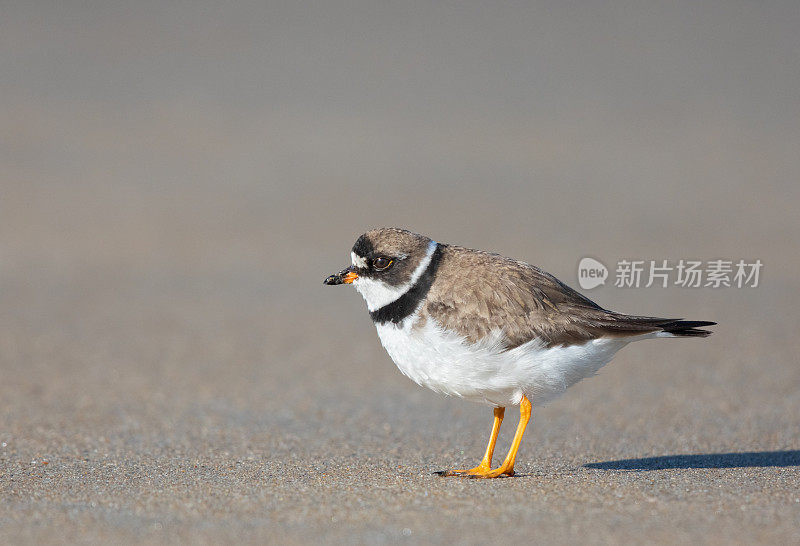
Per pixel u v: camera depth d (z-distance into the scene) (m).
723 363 12.24
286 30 39.44
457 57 37.19
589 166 25.00
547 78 35.03
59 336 13.38
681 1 43.09
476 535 5.50
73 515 5.98
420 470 7.70
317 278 16.67
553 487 6.65
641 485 6.73
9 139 26.09
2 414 9.88
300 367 12.27
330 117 29.98
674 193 22.34
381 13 41.81
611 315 7.22
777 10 41.59
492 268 7.30
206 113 29.95
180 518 5.89
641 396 10.96
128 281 16.31
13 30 37.25
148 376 11.71
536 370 7.05
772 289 15.56
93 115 29.08
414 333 7.18
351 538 5.47
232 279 16.53
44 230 19.28
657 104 32.06
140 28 38.56
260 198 21.86
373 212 20.73
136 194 22.02
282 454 8.46
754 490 6.55
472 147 26.81
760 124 29.56
